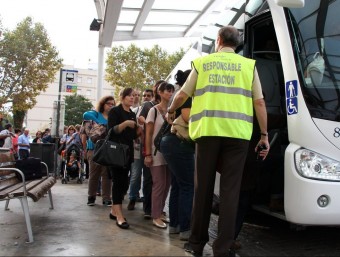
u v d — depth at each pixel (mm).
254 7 4969
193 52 7570
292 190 3973
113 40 13797
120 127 5051
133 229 5094
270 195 4617
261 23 4965
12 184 5391
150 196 5742
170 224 4887
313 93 4059
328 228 5445
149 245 4332
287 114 4180
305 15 4312
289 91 4160
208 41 6566
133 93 5359
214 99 3678
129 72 30391
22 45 30109
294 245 4637
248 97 3730
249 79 3742
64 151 11156
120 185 5273
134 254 3996
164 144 4598
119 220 5195
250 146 4215
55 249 4137
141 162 6488
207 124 3637
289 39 4215
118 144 5027
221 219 3625
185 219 4566
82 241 4461
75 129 12227
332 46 4281
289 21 4266
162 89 5258
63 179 10688
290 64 4168
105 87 58812
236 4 5570
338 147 4012
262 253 4316
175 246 4301
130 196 6516
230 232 3615
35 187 5055
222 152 3727
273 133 4684
